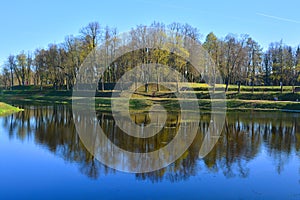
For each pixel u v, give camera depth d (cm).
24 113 4178
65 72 6794
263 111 4500
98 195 1292
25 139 2366
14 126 3036
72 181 1448
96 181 1444
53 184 1416
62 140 2336
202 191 1342
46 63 7519
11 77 9294
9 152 1959
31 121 3406
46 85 8469
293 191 1334
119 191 1336
